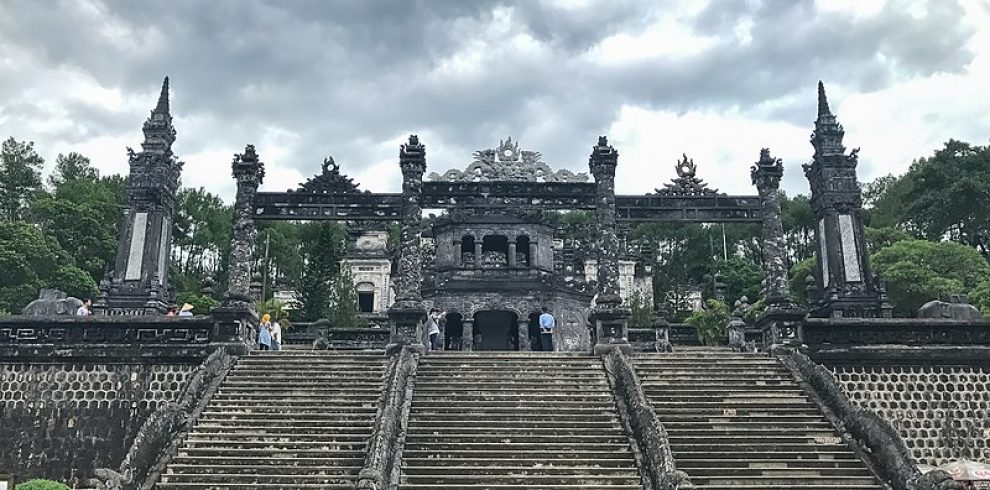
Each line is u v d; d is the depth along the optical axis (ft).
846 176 103.65
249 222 97.30
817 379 73.92
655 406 71.41
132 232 100.83
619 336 86.99
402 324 86.84
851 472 61.46
